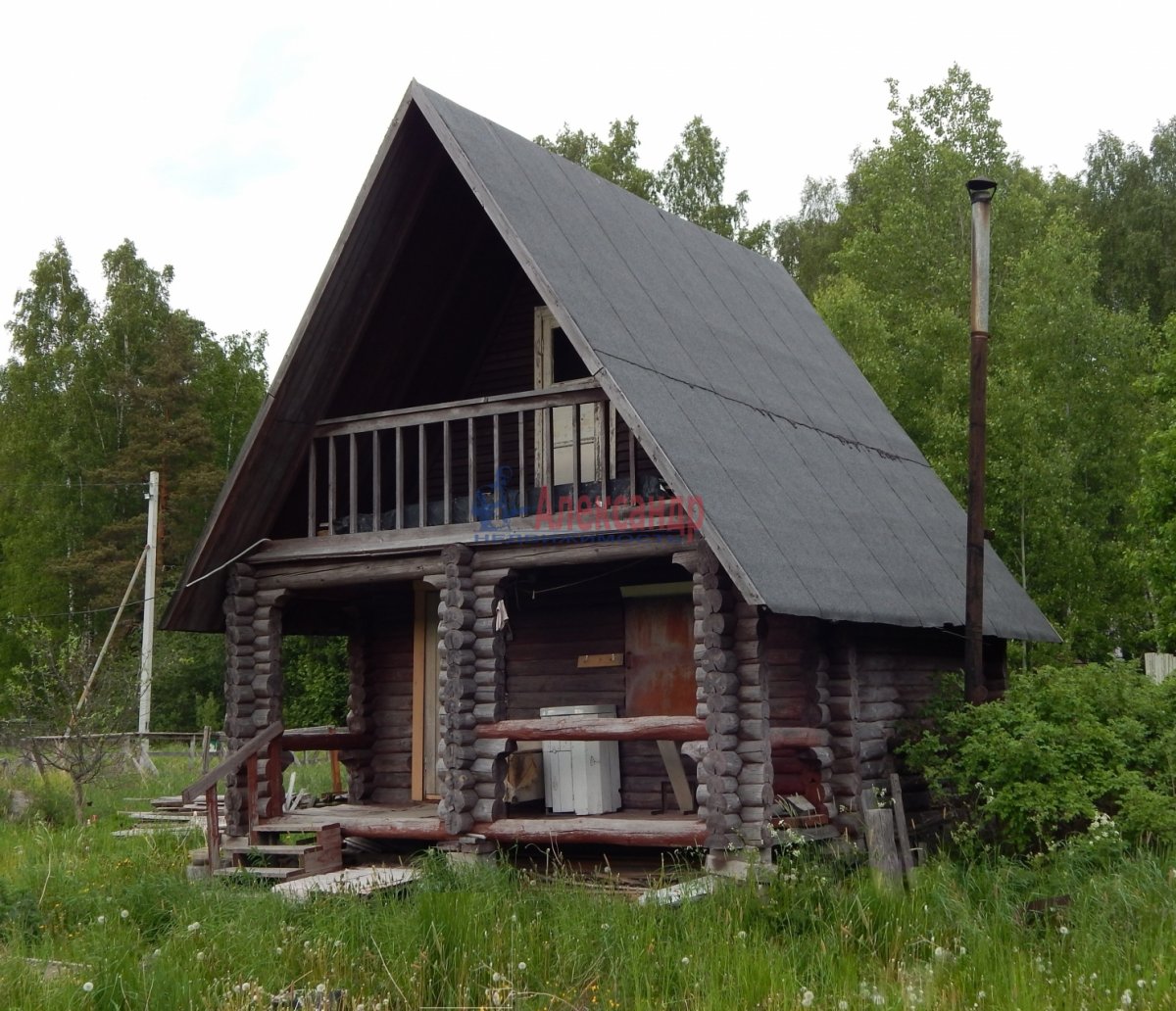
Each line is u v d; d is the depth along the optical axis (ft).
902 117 106.01
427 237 48.73
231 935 33.53
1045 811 41.27
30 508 146.10
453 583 44.73
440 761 44.06
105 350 150.10
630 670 50.06
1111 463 88.22
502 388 54.39
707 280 55.47
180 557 143.64
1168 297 115.55
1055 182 125.70
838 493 48.57
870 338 94.17
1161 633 70.64
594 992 30.45
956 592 51.08
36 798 68.95
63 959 33.68
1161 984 28.66
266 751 49.08
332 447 48.80
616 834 40.96
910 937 33.71
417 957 31.86
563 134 130.31
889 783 47.52
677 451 39.52
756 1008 28.96
